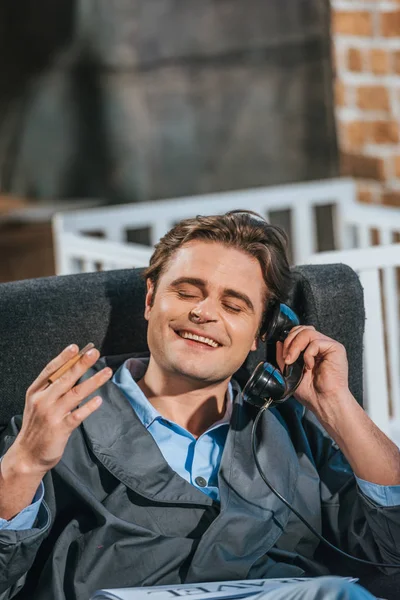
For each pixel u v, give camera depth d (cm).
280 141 770
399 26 475
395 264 305
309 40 743
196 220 216
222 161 809
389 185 496
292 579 197
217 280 209
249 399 219
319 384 226
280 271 218
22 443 185
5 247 796
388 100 488
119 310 236
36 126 903
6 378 224
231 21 780
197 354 209
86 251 382
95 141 873
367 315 306
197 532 209
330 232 645
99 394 214
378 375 309
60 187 894
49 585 198
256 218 224
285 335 225
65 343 230
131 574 202
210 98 802
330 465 232
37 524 196
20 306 226
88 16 855
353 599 171
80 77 871
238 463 216
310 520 223
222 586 191
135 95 845
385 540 222
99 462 210
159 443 216
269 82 768
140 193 855
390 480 220
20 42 895
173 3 808
